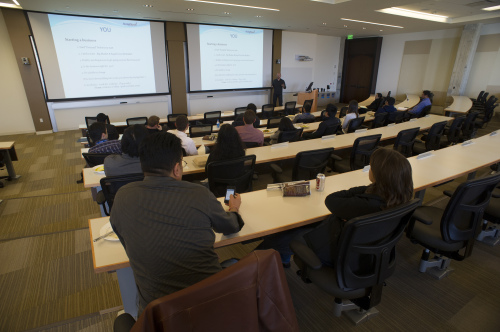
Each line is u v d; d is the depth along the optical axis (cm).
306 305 181
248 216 164
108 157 206
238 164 230
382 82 1191
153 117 395
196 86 861
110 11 629
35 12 632
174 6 579
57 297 198
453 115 677
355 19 741
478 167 247
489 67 891
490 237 248
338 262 127
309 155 256
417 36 1046
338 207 138
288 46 1064
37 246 257
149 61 778
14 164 492
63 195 364
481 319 170
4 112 692
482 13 743
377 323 168
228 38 869
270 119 509
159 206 96
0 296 200
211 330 68
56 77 686
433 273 205
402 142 348
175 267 98
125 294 155
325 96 1216
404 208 118
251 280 72
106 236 143
